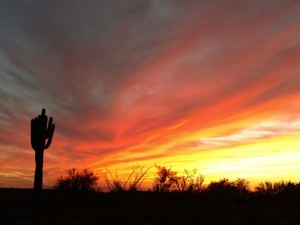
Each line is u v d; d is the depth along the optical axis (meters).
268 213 20.84
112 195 16.77
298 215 20.53
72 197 27.83
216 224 16.27
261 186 28.88
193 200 16.19
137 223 15.55
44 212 20.17
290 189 27.16
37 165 20.61
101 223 15.83
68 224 16.42
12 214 19.80
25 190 45.38
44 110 21.20
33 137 20.95
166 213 15.98
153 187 16.91
